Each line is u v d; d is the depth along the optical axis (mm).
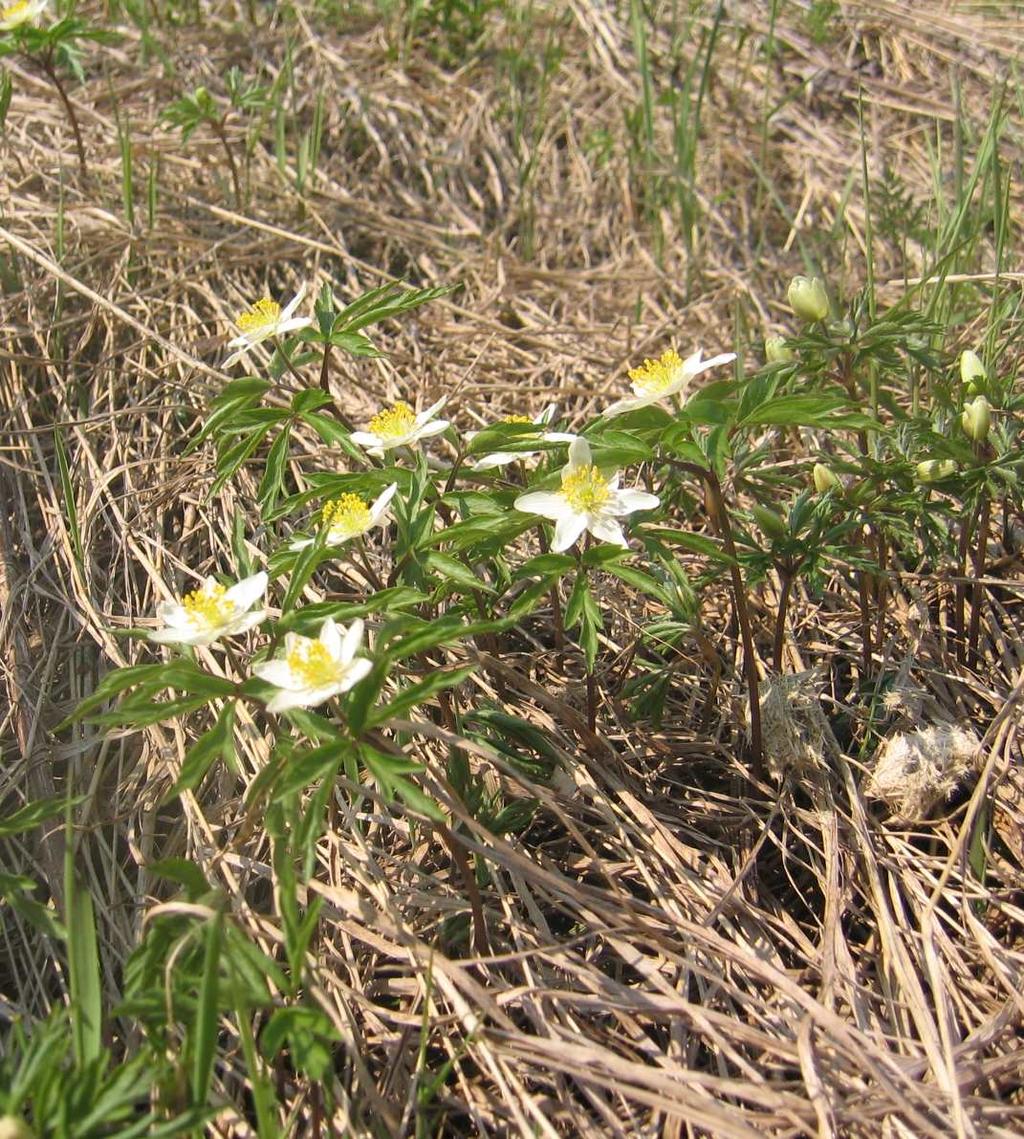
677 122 573
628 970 280
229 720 239
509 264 556
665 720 345
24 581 374
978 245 509
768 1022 258
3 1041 268
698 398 268
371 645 324
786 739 318
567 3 735
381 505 286
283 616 260
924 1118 231
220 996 223
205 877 261
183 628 264
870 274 370
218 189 550
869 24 724
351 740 232
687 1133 238
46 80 606
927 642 354
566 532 273
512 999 258
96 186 533
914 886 291
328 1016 246
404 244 553
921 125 651
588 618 274
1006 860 305
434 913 287
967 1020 260
